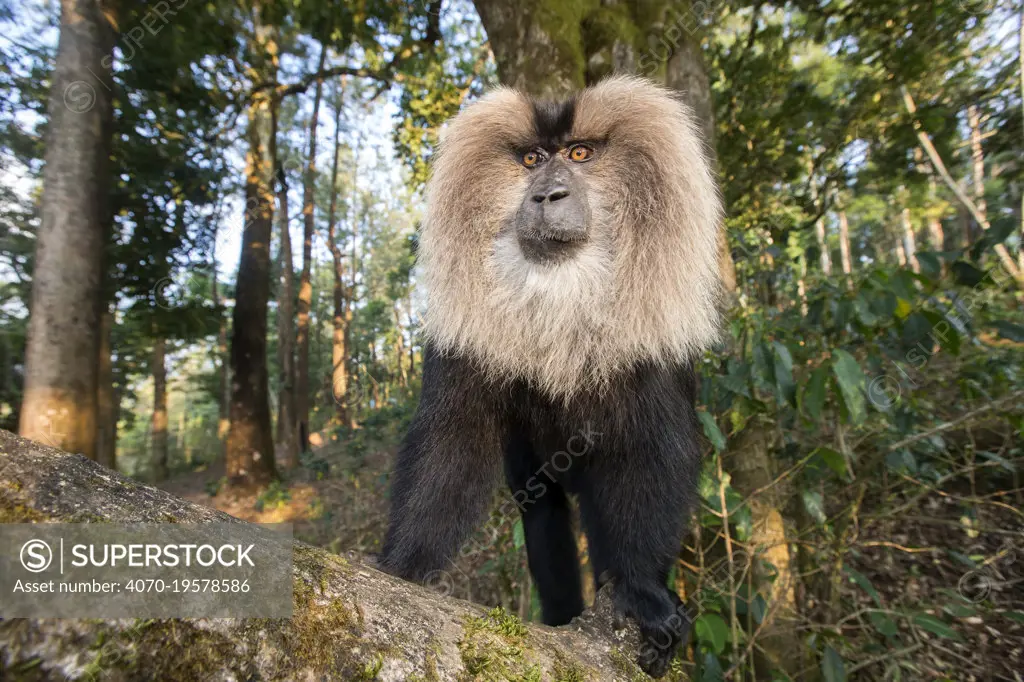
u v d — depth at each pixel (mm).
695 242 2615
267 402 14094
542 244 2689
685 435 2695
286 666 999
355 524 7340
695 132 2998
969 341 4422
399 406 10812
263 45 9977
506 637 1410
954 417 5000
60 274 6695
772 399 4395
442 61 9531
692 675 3541
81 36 6848
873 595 3902
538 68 4215
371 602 1213
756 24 8156
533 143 2902
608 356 2639
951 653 4262
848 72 8977
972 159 8695
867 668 4180
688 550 3922
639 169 2697
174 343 24219
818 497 3988
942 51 7312
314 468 12648
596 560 3178
